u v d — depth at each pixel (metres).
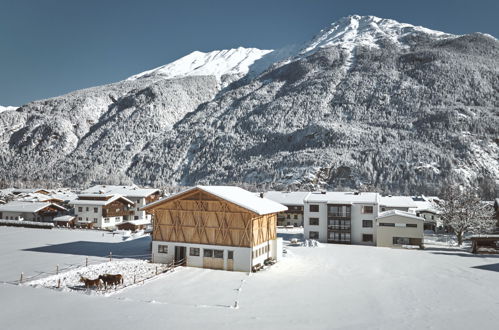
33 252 44.88
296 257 46.56
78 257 42.03
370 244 63.78
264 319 21.95
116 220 87.25
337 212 66.06
